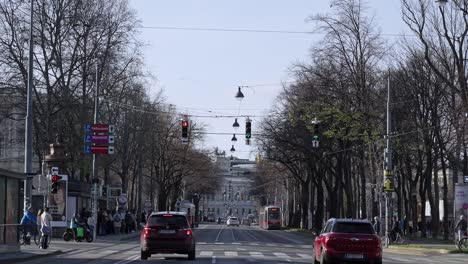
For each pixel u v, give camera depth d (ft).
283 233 379.35
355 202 321.73
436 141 257.96
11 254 131.85
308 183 388.16
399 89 244.01
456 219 200.34
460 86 206.59
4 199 135.13
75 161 245.65
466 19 206.49
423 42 208.23
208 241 242.78
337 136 248.73
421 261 144.56
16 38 228.22
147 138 327.88
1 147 274.98
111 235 253.03
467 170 243.60
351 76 242.37
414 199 295.48
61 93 236.63
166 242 126.00
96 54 240.53
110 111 275.18
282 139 296.10
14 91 232.53
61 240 205.98
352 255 107.24
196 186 554.87
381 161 242.78
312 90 252.62
